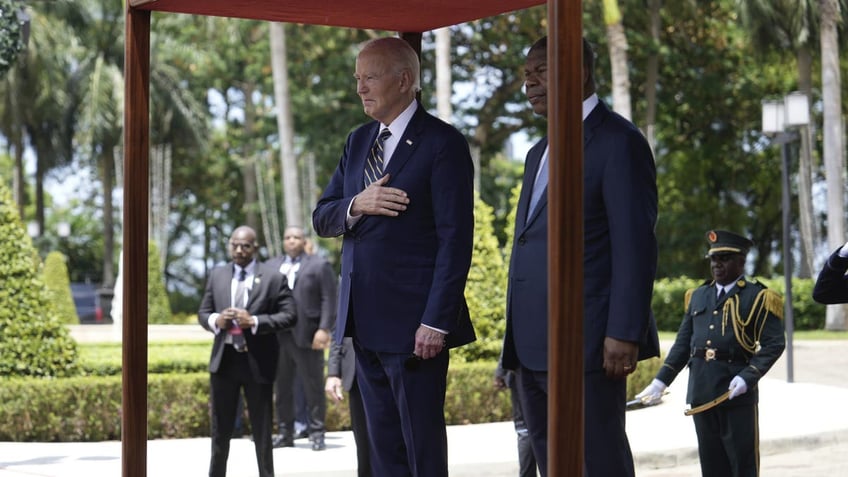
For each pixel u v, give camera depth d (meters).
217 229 57.19
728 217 41.22
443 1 6.04
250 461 11.21
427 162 5.75
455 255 5.66
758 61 35.97
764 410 14.23
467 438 12.47
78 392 12.73
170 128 48.41
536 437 5.64
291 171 33.53
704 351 7.51
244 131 49.16
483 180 40.69
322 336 11.69
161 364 14.66
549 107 4.49
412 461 5.80
